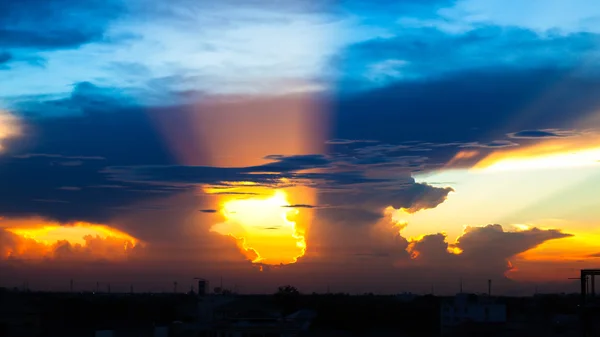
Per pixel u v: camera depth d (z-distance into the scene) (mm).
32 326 102250
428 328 116812
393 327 118188
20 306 103938
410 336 112188
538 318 112625
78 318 122562
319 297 138750
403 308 122062
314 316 119562
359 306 121750
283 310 118562
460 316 111250
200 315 112250
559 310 124562
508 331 100375
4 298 105750
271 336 89375
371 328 115688
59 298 134000
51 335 105250
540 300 133875
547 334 94625
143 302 134750
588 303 74625
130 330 111125
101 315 124312
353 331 114250
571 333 91875
